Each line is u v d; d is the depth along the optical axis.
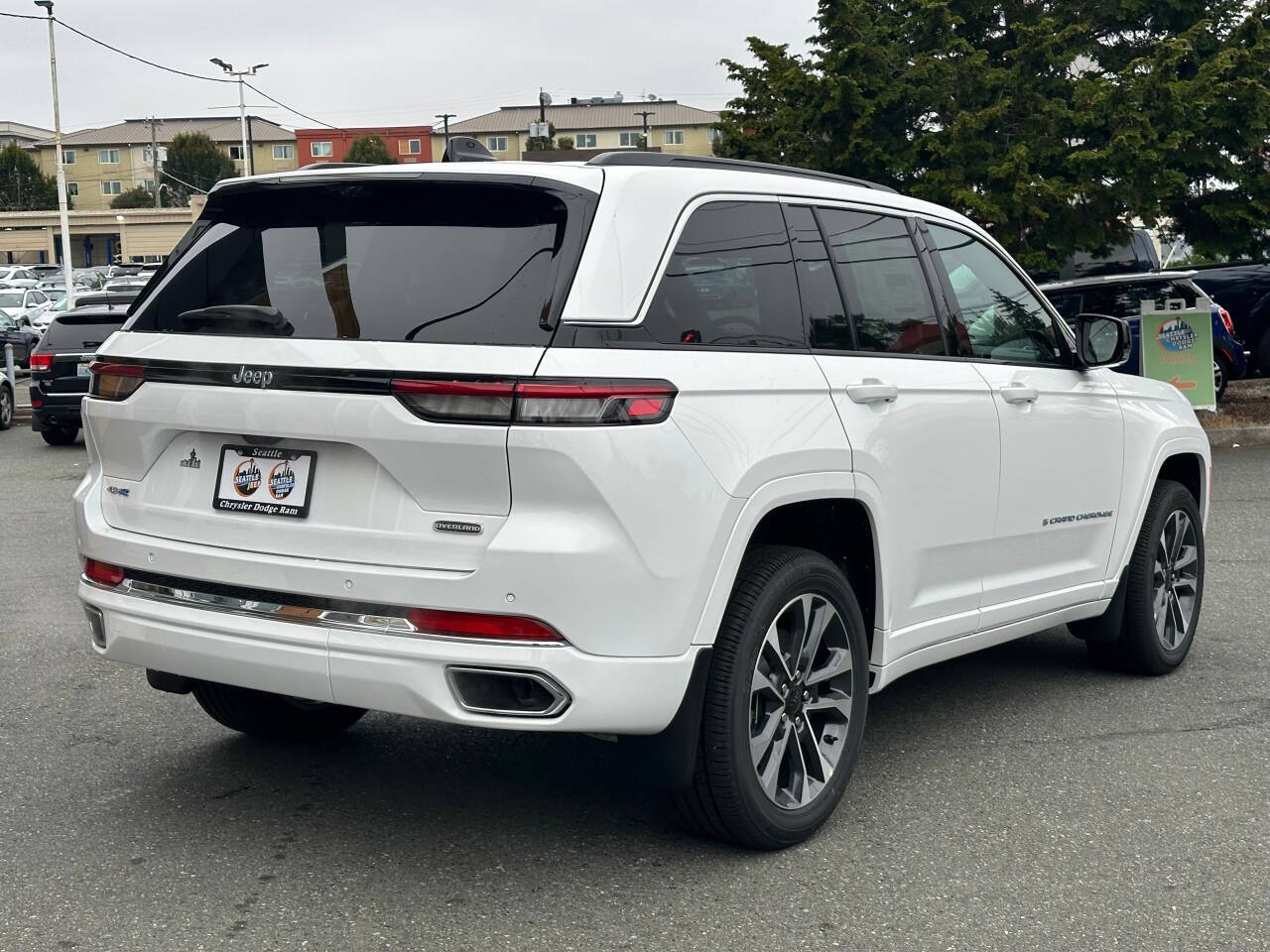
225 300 3.92
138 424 3.97
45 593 7.93
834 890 3.76
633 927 3.51
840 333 4.32
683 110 133.38
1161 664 6.04
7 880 3.79
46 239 95.81
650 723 3.58
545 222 3.62
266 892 3.72
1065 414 5.33
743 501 3.73
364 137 100.50
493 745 5.04
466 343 3.47
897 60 15.15
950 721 5.40
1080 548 5.56
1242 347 17.33
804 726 4.12
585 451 3.39
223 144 135.75
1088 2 15.83
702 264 3.86
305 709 4.98
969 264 5.13
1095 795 4.54
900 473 4.39
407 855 3.98
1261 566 8.49
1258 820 4.31
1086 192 14.37
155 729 5.21
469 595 3.41
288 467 3.71
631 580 3.47
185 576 3.83
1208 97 14.40
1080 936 3.48
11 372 20.05
